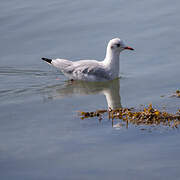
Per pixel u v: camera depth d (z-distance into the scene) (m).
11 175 10.05
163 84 16.08
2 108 14.56
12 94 16.11
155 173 9.93
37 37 20.58
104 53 19.11
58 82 17.47
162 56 18.48
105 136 11.92
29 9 22.91
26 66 18.75
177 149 10.96
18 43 20.25
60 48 19.64
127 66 18.28
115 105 14.45
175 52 18.61
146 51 19.00
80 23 21.42
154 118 12.84
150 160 10.52
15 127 12.83
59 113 13.88
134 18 21.61
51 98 15.51
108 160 10.61
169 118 12.78
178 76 16.66
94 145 11.41
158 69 17.55
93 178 9.80
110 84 16.97
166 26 20.69
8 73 18.23
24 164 10.56
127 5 23.05
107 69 17.30
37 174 10.05
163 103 14.20
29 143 11.69
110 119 13.12
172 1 23.30
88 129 12.43
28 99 15.48
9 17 22.16
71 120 13.20
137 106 14.14
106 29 20.77
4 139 12.01
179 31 20.16
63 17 22.05
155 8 22.55
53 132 12.34
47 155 10.96
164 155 10.73
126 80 17.05
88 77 17.31
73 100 15.22
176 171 9.98
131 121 12.87
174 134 11.80
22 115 13.82
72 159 10.73
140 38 19.89
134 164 10.37
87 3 23.42
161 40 19.61
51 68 18.75
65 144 11.55
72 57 18.88
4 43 20.27
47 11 22.66
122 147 11.23
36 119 13.41
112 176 9.87
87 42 19.98
